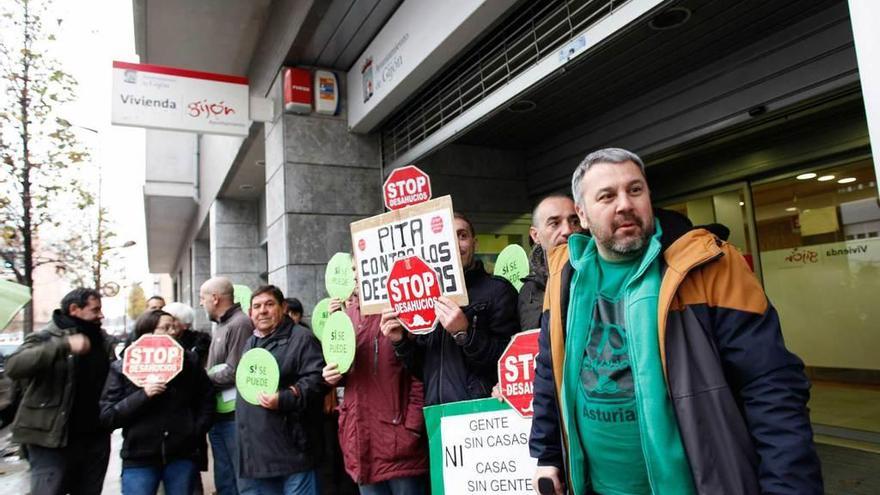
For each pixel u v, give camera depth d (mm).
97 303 3748
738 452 1334
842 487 3488
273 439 3064
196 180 15133
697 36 4105
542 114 5707
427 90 5602
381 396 2811
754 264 5316
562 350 1724
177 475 3488
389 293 2543
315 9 5266
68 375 3496
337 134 6371
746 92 4312
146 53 7625
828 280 4809
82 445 3635
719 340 1418
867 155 4418
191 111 5824
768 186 5211
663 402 1427
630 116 5398
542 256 2541
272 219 6562
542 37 3951
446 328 2369
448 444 2438
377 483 2801
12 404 4043
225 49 7633
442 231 2441
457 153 6641
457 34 4324
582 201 1661
